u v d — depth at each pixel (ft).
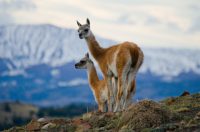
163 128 136.87
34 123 162.20
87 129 152.15
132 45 181.98
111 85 188.65
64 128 155.63
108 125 150.82
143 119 142.20
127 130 138.72
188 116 147.33
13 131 163.12
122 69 180.14
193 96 172.35
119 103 179.42
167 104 167.94
